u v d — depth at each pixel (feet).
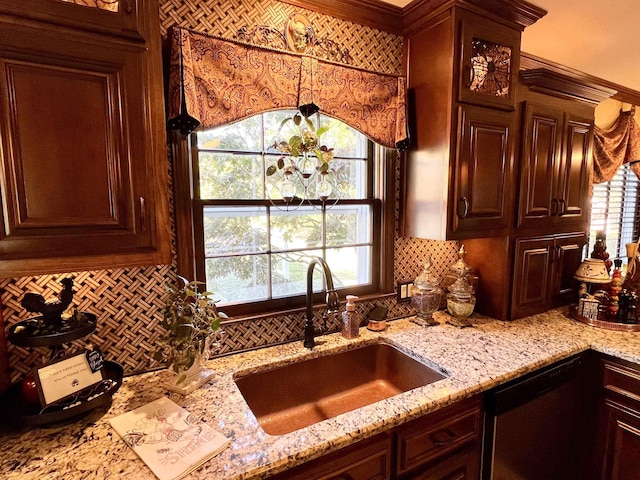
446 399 3.75
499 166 5.50
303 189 5.27
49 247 2.87
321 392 4.99
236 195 4.85
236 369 4.36
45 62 2.77
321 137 5.46
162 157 3.30
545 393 4.76
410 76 5.62
